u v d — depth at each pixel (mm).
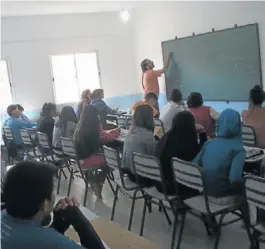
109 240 1602
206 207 2527
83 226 1304
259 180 2043
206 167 2676
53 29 8297
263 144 3604
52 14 8195
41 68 8273
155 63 8297
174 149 2891
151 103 5457
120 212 3885
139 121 3318
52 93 8445
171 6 7441
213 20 6410
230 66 6168
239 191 2598
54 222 1320
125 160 3326
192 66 7055
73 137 4289
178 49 7371
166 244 3088
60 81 8516
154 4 7934
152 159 2834
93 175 4309
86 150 4152
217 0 6230
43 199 1113
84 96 6371
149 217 3676
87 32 8633
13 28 7926
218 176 2631
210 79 6668
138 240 1596
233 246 2934
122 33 8984
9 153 6184
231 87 6223
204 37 6629
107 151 3506
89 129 4156
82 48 8625
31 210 1099
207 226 3133
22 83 8133
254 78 5734
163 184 2857
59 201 1354
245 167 2992
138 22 8695
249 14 5672
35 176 1113
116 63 9016
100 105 6316
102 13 8711
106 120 6312
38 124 5484
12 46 7965
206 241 3057
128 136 3342
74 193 4664
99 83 8906
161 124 4676
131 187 3281
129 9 8656
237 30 5910
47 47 8281
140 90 9180
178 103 4871
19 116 6555
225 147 2615
